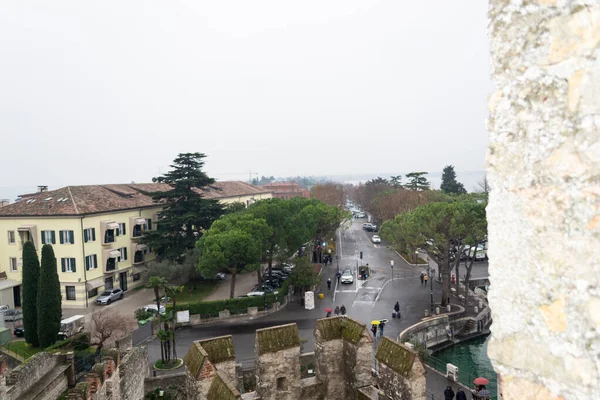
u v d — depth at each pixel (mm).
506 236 4445
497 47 4578
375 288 53094
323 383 16406
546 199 3984
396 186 122625
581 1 3656
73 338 31516
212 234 45500
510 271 4383
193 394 14383
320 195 112250
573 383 3691
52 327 32594
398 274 61219
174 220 54500
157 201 58625
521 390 4238
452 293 50219
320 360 16500
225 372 15141
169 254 53938
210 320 41250
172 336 31016
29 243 33781
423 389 13609
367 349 15852
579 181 3674
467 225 40812
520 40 4258
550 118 3949
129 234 56750
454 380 27062
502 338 4473
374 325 35562
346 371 16516
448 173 115062
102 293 50000
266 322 40719
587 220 3602
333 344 16547
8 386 18281
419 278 58406
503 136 4492
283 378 15469
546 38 3982
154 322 38188
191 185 57875
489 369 33375
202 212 57125
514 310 4320
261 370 15047
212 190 84688
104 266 51406
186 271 52531
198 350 14703
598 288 3500
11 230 49281
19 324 41062
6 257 49688
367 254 78438
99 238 51094
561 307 3812
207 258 41781
